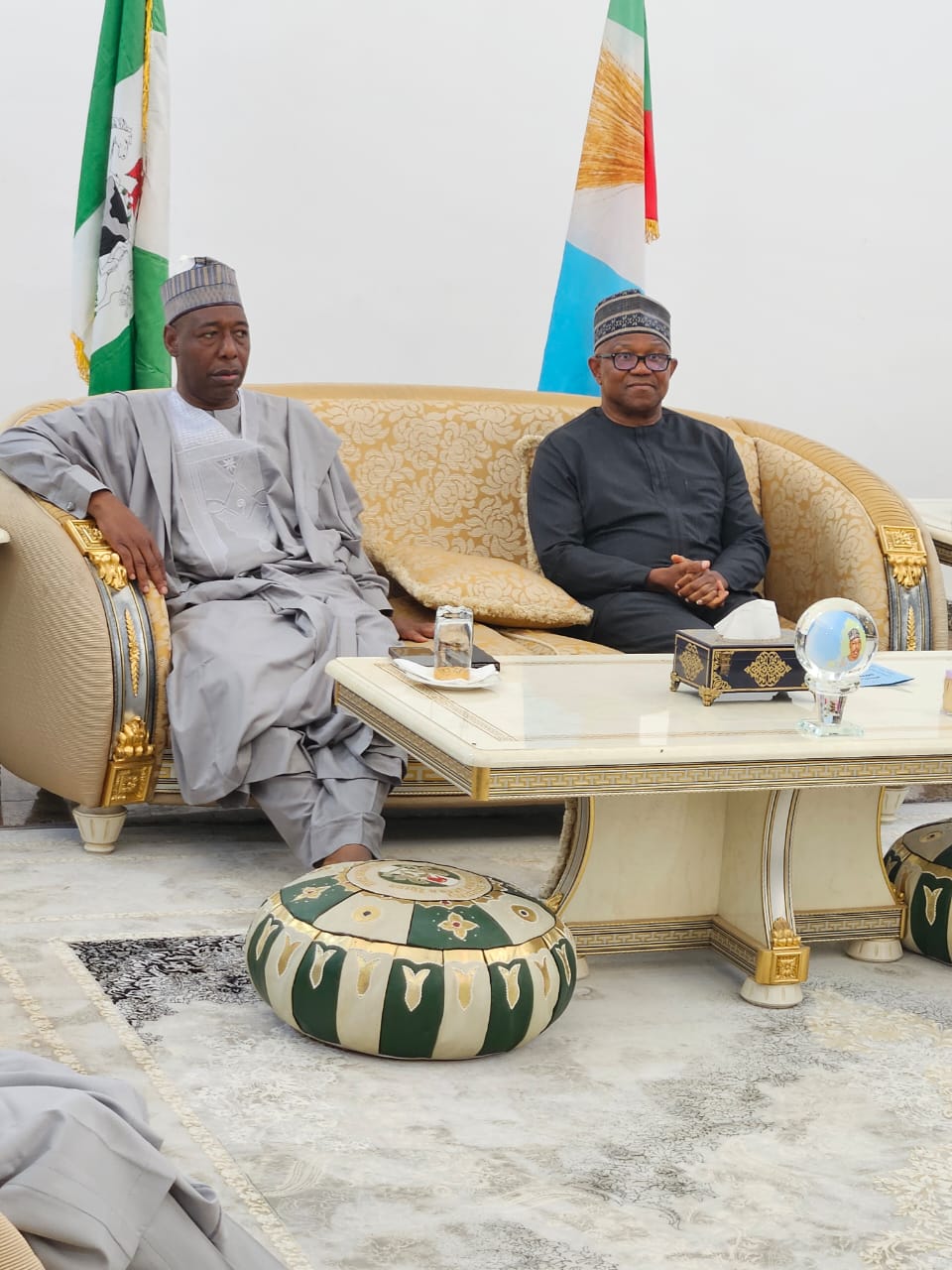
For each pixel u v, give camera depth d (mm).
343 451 4406
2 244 5809
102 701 3432
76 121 5848
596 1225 1968
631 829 2939
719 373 6883
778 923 2832
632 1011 2777
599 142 5391
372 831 3396
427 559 4188
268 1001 2535
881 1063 2578
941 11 6938
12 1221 1191
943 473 7262
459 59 6297
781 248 6863
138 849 3646
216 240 6102
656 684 3143
